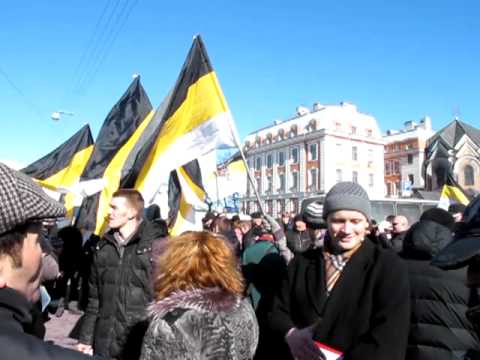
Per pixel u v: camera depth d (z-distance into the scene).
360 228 2.46
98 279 3.67
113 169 6.42
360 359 2.05
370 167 62.47
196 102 4.95
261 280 3.65
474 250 1.33
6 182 1.04
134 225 3.63
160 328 1.83
